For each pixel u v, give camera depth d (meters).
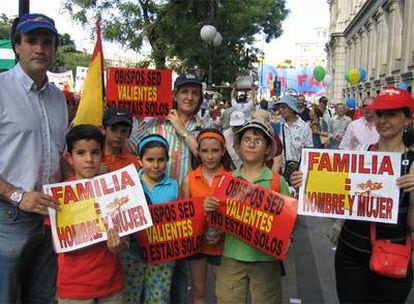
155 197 3.98
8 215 3.40
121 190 3.51
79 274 3.40
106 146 4.34
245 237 3.70
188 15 17.69
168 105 5.06
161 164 3.97
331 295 5.30
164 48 17.59
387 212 3.28
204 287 4.21
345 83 64.62
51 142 3.51
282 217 3.61
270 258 3.72
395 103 3.22
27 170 3.37
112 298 3.50
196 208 3.98
